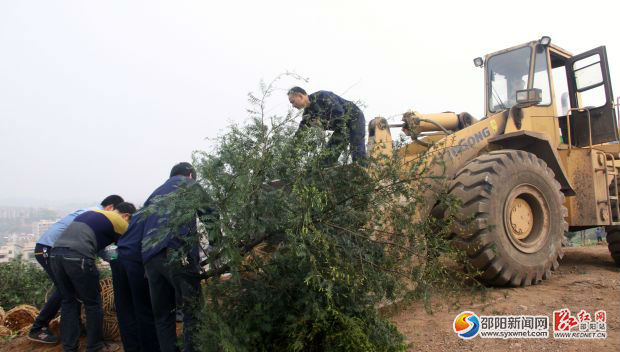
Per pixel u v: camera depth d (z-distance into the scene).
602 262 6.84
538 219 5.05
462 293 3.69
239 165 2.94
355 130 3.83
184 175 3.83
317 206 2.86
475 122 5.91
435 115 5.74
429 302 3.29
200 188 2.96
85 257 3.89
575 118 6.74
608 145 6.50
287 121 3.11
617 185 6.63
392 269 3.16
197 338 2.98
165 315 3.34
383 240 3.22
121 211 4.43
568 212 5.97
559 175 5.61
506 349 3.33
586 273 5.79
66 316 4.02
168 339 3.30
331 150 3.18
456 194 4.59
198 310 3.03
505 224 4.65
